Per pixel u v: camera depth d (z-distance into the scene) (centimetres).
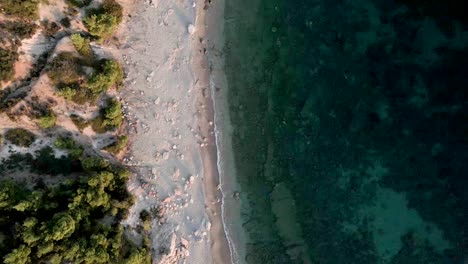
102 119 3416
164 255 3391
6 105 3106
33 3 3189
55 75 3216
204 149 3634
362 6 3594
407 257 3562
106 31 3422
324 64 3622
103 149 3425
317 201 3625
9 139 3136
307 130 3634
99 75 3303
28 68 3231
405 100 3562
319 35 3628
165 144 3591
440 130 3547
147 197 3494
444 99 3538
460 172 3534
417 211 3569
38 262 2884
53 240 2894
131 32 3606
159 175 3556
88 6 3428
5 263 2755
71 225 2908
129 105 3569
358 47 3594
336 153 3616
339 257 3594
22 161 3167
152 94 3606
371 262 3575
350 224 3600
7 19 3167
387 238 3575
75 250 2908
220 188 3628
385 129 3581
